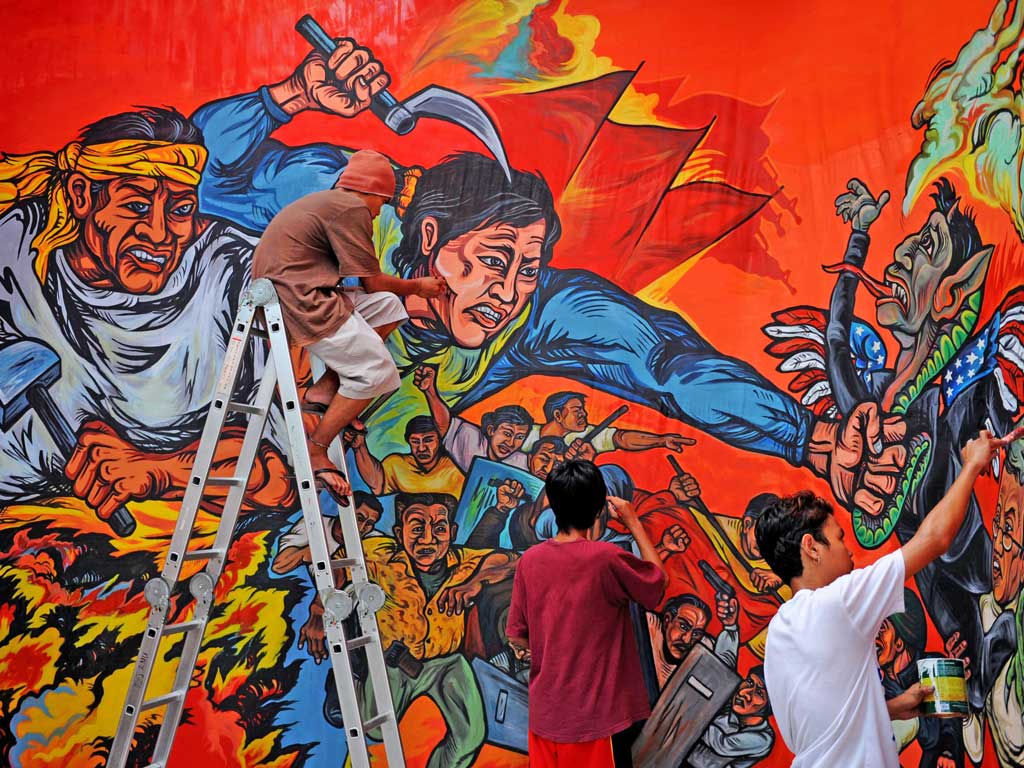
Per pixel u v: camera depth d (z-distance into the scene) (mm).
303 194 3559
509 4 3656
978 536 2936
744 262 3389
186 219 3562
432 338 3469
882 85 3346
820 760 1949
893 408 3148
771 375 3299
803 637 2018
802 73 3447
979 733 2809
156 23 3674
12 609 3320
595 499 2908
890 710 2166
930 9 3305
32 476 3418
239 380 3449
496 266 3494
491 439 3393
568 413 3379
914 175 3242
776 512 2287
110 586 3338
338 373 2996
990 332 2992
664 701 3123
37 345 3498
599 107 3551
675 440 3311
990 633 2834
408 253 3516
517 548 3305
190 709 3230
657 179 3480
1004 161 3039
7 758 3215
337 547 3344
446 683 3227
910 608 3020
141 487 3408
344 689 2633
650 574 2857
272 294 2889
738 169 3441
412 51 3643
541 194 3521
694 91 3510
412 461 3395
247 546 3334
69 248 3555
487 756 3162
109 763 2654
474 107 3594
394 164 3578
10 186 3590
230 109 3629
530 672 2879
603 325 3420
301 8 3676
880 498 3117
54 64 3666
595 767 2689
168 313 3512
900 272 3213
